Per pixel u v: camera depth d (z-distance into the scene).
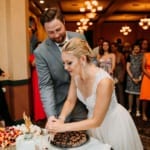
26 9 4.48
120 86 5.21
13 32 4.30
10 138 1.67
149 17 12.99
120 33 15.58
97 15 13.22
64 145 1.56
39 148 1.54
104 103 1.57
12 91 4.43
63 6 11.05
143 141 3.63
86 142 1.62
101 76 1.59
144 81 4.67
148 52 4.79
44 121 4.71
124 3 10.65
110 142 1.78
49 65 2.02
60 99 2.12
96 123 1.59
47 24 1.84
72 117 2.05
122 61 5.25
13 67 4.36
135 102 5.34
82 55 1.56
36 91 4.69
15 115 4.46
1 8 4.30
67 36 2.01
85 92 1.71
